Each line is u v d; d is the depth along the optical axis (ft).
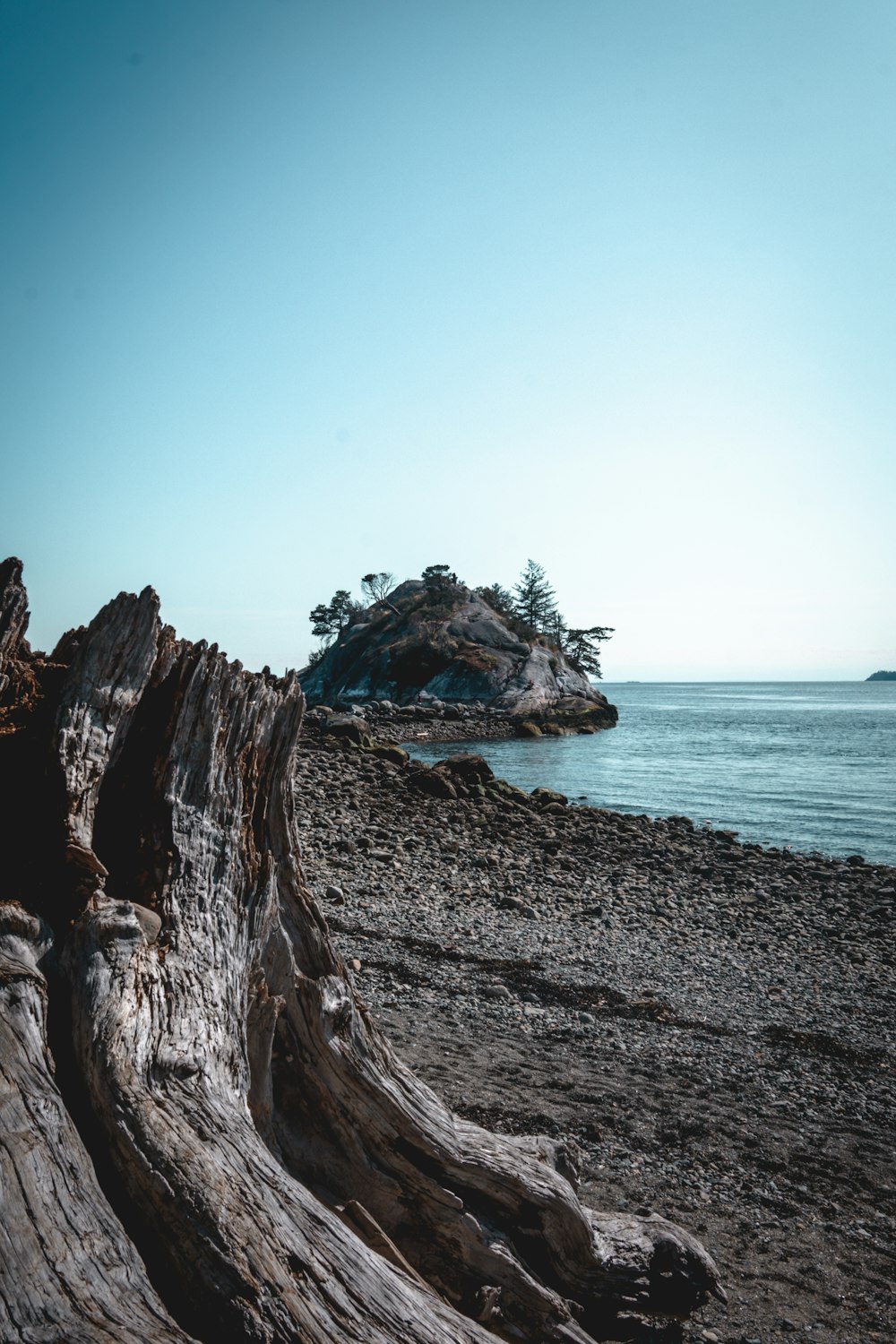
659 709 507.71
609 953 47.55
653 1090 30.27
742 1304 19.33
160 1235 10.98
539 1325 15.78
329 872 59.16
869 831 106.11
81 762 14.85
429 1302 12.50
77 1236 9.83
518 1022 35.76
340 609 460.55
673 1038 35.81
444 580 418.92
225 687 16.94
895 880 74.95
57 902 13.83
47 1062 11.45
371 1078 16.33
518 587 450.30
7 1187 9.68
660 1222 19.17
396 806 90.27
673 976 44.60
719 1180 24.62
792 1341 18.20
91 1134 11.71
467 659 340.59
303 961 17.62
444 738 257.96
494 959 44.06
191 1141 11.84
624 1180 24.03
